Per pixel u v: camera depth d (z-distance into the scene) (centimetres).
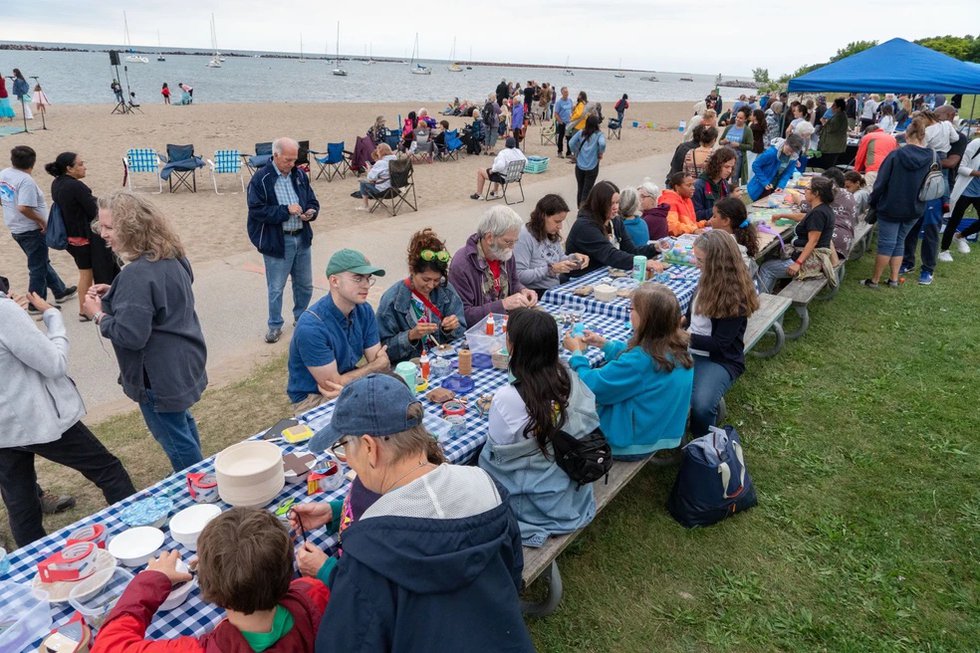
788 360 572
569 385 256
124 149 1650
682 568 329
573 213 1137
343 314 325
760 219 722
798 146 869
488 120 1883
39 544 210
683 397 328
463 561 137
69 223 562
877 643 286
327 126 2380
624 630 291
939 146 862
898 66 926
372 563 135
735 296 395
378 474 166
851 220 709
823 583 321
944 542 351
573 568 327
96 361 530
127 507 227
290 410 473
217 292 701
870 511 375
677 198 688
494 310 423
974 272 810
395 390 167
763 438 450
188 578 179
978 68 897
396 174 1070
